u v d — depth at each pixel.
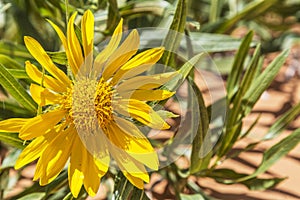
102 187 0.42
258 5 0.43
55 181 0.35
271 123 0.50
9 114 0.33
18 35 0.41
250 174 0.40
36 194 0.35
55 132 0.28
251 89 0.39
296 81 0.56
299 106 0.40
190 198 0.38
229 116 0.39
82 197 0.36
